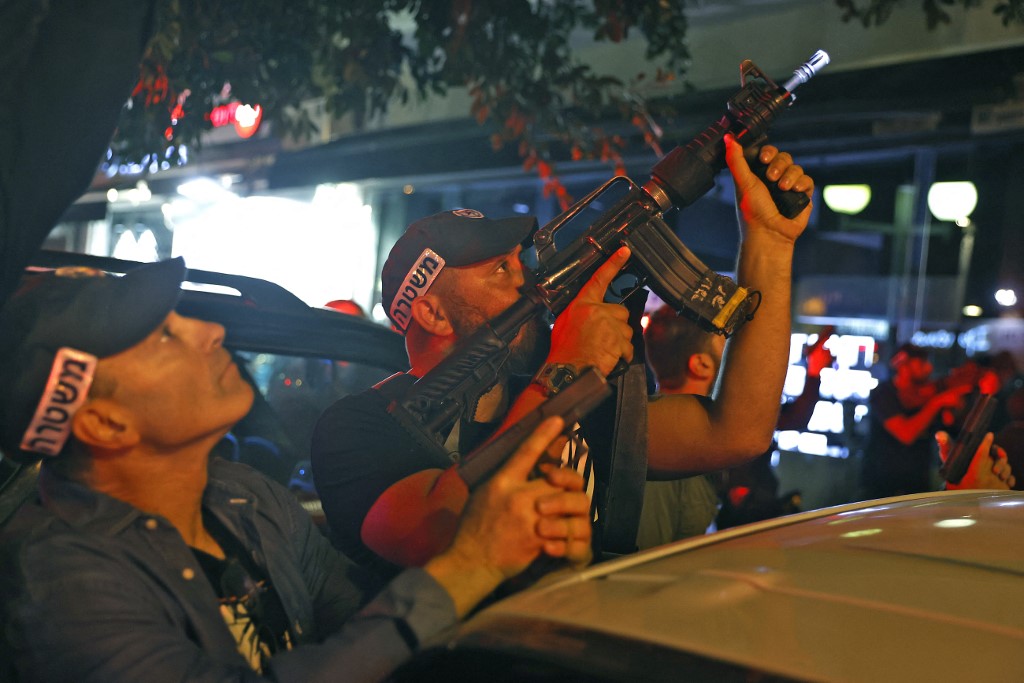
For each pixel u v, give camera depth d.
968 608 1.09
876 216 7.89
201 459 1.49
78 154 1.55
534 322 1.97
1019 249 7.04
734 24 7.87
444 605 1.26
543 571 1.44
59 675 1.27
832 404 8.03
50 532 1.34
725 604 1.10
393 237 10.66
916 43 6.88
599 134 5.01
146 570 1.36
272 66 4.57
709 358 3.01
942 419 4.90
